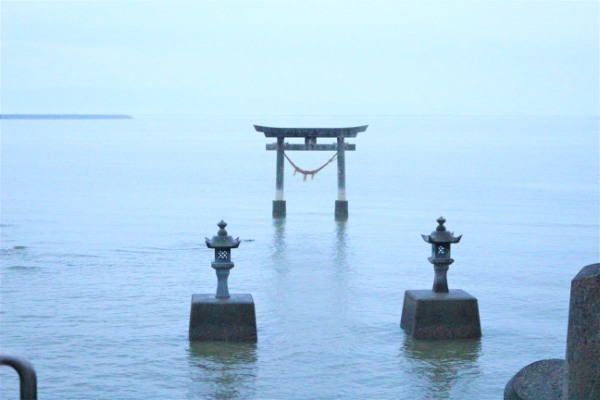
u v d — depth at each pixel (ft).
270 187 183.93
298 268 85.56
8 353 19.63
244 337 56.24
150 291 74.43
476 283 77.97
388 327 61.26
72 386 48.67
